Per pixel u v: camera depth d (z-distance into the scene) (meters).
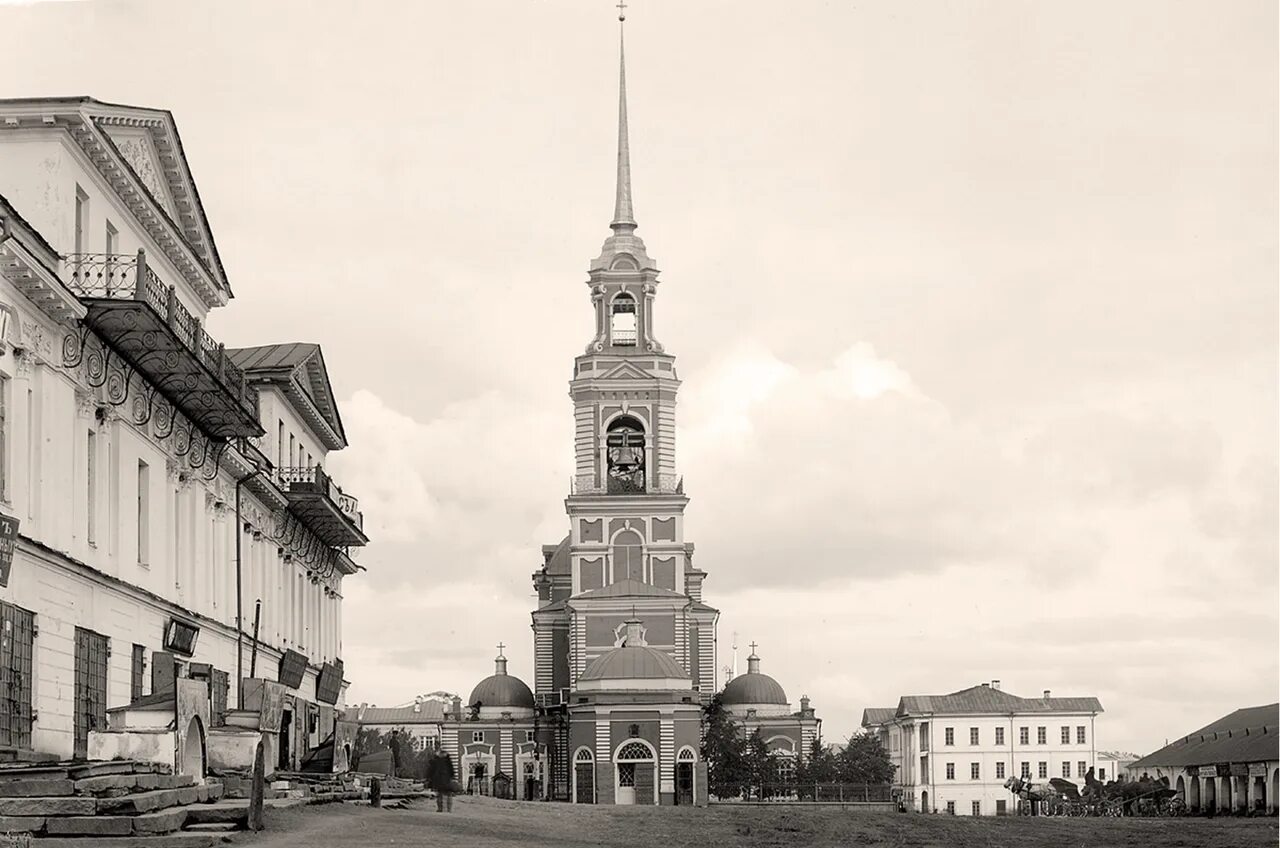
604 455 136.25
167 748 33.94
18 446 37.72
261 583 63.12
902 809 98.56
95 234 43.22
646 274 138.38
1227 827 54.59
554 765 138.50
